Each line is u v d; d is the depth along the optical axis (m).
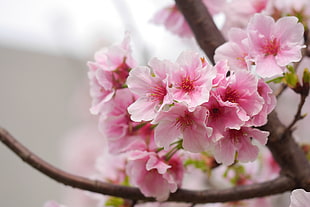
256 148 0.79
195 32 0.88
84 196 1.53
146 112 0.78
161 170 0.81
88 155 1.67
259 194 0.84
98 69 0.84
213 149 0.79
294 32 0.79
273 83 0.85
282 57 0.79
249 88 0.78
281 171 0.85
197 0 0.89
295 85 0.82
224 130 0.78
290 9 0.90
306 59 0.97
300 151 0.85
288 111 1.35
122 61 0.84
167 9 0.98
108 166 0.92
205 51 0.88
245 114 0.77
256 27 0.80
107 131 0.85
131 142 0.85
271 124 0.84
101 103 0.84
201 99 0.77
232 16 0.92
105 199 0.90
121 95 0.84
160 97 0.79
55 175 0.83
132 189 0.83
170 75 0.78
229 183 0.98
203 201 0.83
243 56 0.80
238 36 0.80
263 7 0.92
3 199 2.47
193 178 1.06
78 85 2.39
